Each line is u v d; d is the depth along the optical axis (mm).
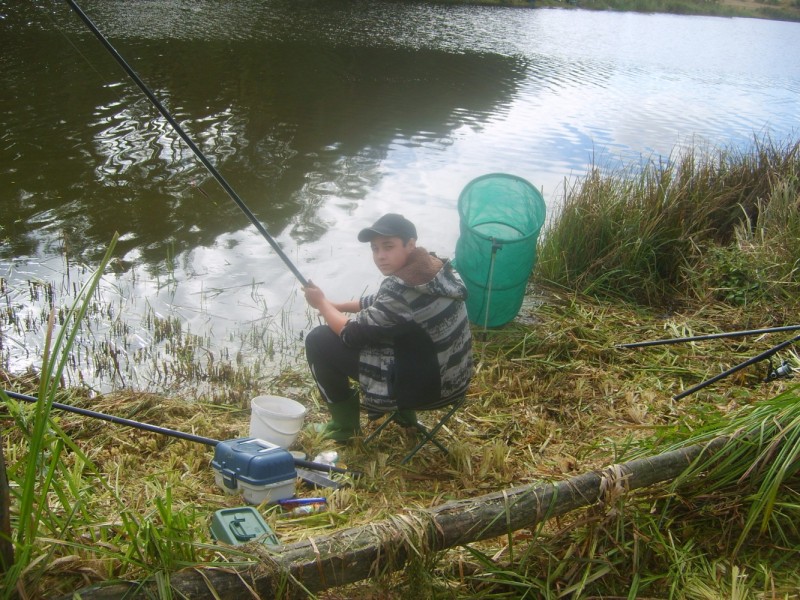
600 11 32500
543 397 4637
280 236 7008
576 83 15266
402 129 10625
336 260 6586
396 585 2672
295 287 6102
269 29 17156
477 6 26484
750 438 3139
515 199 5691
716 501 3137
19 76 11352
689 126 11945
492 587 2756
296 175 8539
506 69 16031
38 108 10031
